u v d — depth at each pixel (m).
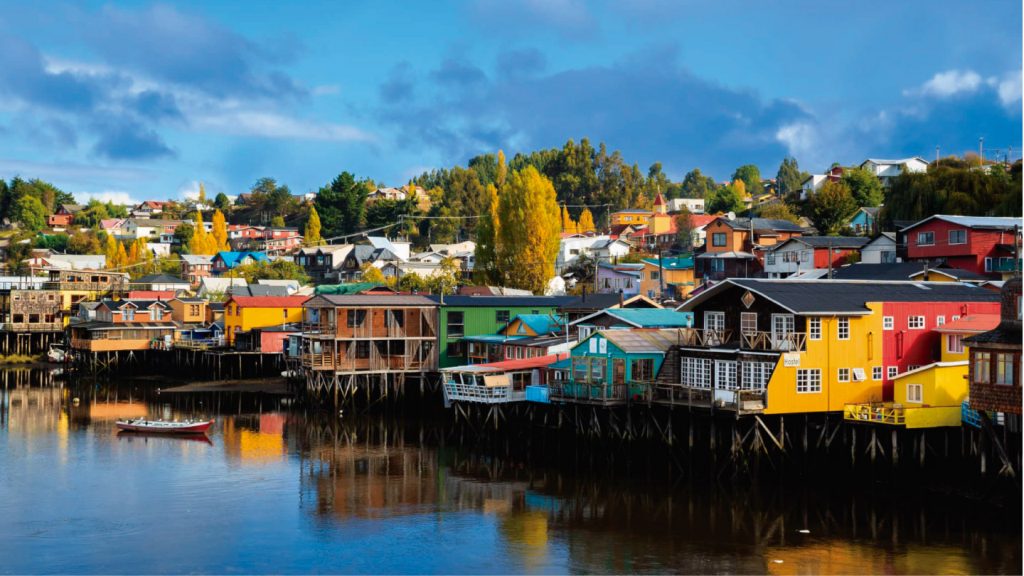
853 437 53.94
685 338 61.31
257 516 50.12
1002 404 45.09
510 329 86.19
